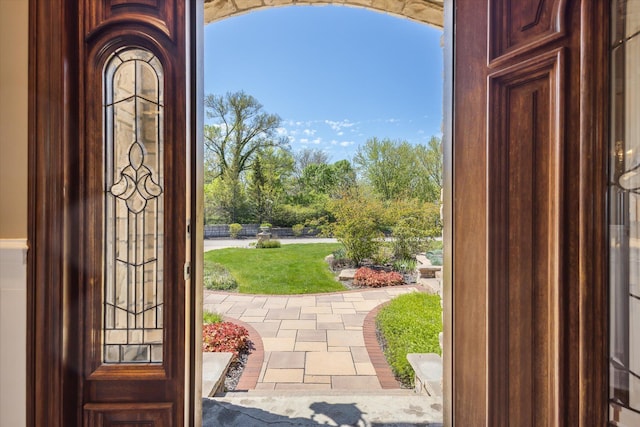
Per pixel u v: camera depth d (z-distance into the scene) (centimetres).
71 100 129
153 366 134
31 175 122
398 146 1232
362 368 273
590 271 101
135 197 138
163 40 133
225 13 270
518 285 114
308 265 771
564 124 103
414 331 339
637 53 101
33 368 121
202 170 150
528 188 112
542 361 109
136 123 137
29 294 122
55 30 124
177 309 133
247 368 273
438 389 207
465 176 127
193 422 139
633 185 102
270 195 1449
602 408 101
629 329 102
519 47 112
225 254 920
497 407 117
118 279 137
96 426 131
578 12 101
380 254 762
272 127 1469
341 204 804
